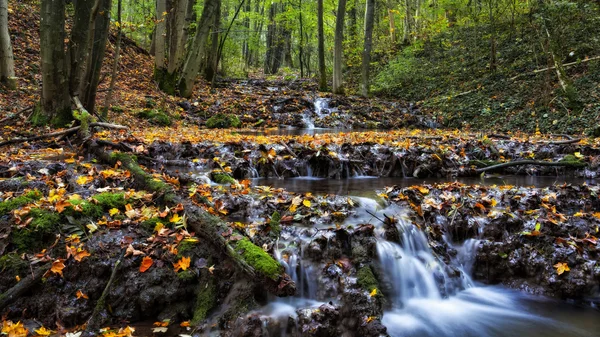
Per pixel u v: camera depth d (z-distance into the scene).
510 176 7.03
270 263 2.97
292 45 35.66
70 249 3.20
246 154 6.71
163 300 3.11
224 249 3.21
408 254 3.91
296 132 12.33
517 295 3.96
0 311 2.94
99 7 7.89
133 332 2.88
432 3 21.48
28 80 11.34
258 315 2.96
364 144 7.40
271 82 21.97
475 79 15.97
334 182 6.25
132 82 14.82
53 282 3.10
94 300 3.11
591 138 9.22
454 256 4.23
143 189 4.49
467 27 20.08
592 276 3.76
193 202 3.94
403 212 4.41
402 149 7.13
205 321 3.00
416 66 19.23
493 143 8.15
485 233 4.32
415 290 3.75
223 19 23.75
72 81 8.12
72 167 5.20
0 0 9.84
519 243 4.18
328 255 3.54
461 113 14.20
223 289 3.17
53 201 3.70
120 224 3.55
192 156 6.82
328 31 26.59
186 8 14.98
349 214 4.23
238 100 15.92
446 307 3.71
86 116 7.23
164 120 11.84
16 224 3.34
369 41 18.22
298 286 3.39
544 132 10.96
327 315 3.04
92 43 8.27
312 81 22.88
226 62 25.69
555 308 3.73
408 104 17.02
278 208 4.25
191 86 15.60
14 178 4.48
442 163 7.03
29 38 13.47
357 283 3.30
